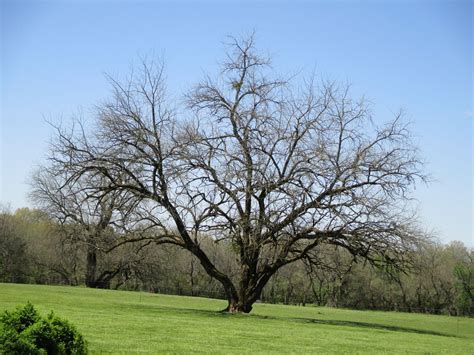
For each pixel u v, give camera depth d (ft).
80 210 108.27
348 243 103.91
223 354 54.90
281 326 91.40
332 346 69.56
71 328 40.06
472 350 79.00
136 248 127.24
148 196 102.99
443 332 115.03
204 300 170.81
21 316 38.06
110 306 107.14
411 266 106.01
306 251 108.68
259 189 100.83
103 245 108.88
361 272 202.69
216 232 106.22
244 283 112.98
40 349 35.68
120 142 102.58
